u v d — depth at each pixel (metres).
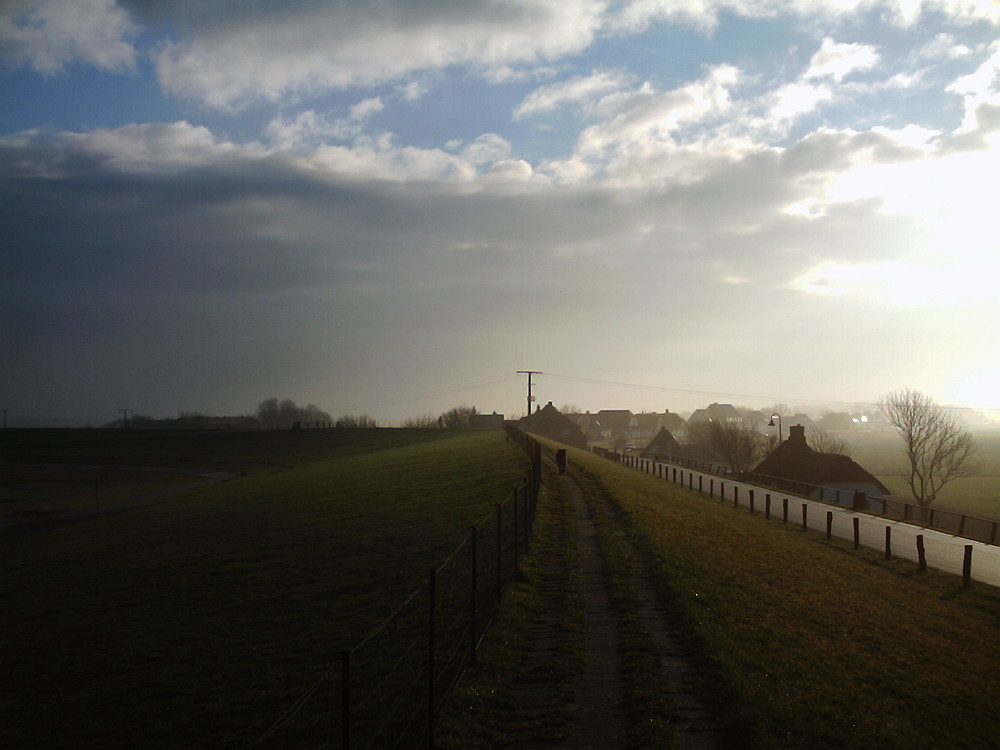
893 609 20.44
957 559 30.78
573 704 11.55
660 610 16.25
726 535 28.20
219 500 50.19
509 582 18.27
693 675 12.59
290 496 46.56
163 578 24.00
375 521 31.08
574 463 52.84
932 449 88.56
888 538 29.95
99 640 17.72
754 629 15.38
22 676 15.55
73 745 11.93
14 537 44.00
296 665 14.49
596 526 26.52
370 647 14.93
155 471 86.62
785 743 10.16
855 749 10.38
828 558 27.94
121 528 40.75
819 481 70.44
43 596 23.30
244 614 18.70
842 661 14.60
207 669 14.84
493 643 13.98
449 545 23.61
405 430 134.75
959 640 18.41
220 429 143.25
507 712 11.38
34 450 110.19
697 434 132.12
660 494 41.19
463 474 46.22
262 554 26.41
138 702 13.48
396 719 11.37
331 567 22.92
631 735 10.36
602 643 14.33
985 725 12.69
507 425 93.56
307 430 136.25
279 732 11.50
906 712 12.47
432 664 10.27
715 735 10.50
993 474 116.50
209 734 11.84
